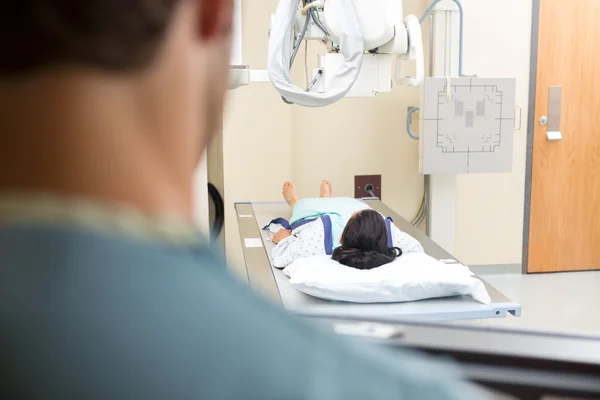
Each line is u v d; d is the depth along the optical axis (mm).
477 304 2170
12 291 226
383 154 4094
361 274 2254
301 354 239
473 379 560
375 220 2418
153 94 258
